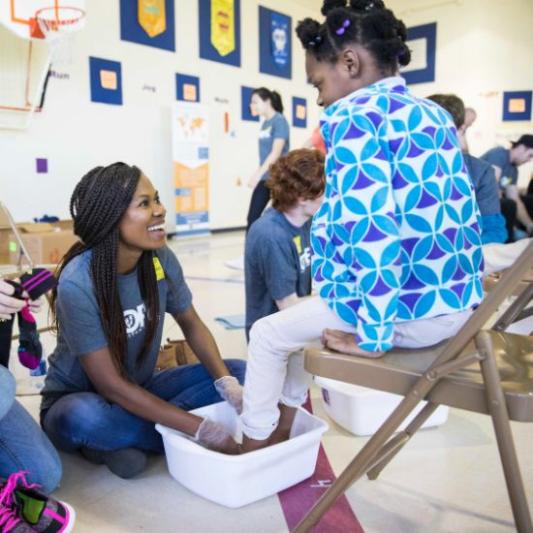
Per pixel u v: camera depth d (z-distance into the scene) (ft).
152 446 4.62
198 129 19.71
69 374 4.71
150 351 4.75
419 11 25.49
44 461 3.93
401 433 4.35
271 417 3.96
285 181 5.75
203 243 19.03
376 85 3.29
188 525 3.87
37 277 3.76
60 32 13.87
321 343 3.49
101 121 17.20
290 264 5.97
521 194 16.21
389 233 2.92
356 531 3.79
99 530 3.82
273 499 4.17
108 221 4.03
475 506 4.09
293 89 24.30
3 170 15.06
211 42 20.30
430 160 3.09
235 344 8.03
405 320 3.18
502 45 24.26
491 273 7.73
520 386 2.83
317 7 24.68
